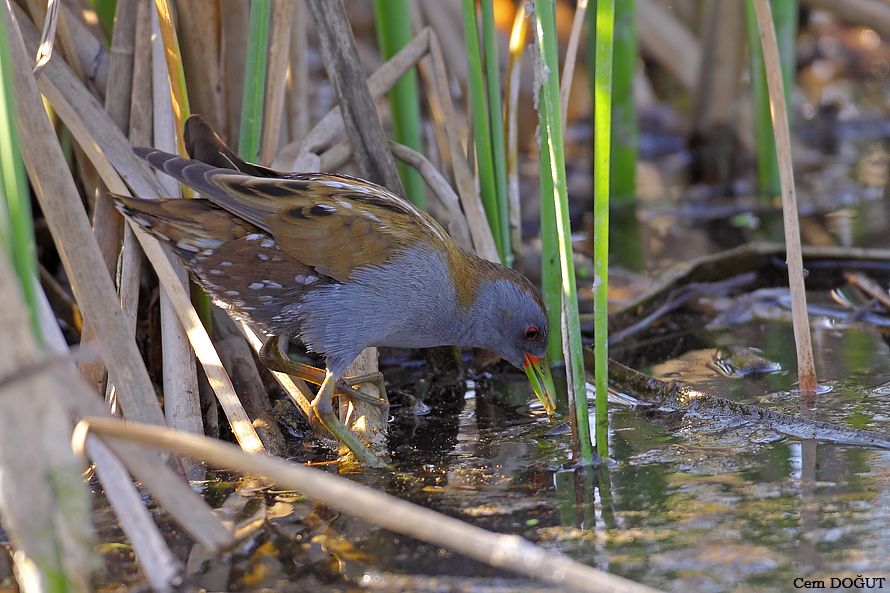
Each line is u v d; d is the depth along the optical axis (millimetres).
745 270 10562
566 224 6570
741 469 6738
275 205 6910
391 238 7215
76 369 7316
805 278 10484
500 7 15031
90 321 6160
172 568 5043
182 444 4676
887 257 10234
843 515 5984
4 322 4250
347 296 7191
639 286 10539
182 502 4914
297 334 7586
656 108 15641
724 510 6133
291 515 6348
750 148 14070
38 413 4340
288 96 9781
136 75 8242
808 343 7812
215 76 8664
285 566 5734
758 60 12414
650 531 5926
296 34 9617
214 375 7277
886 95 16281
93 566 5082
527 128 14344
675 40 14570
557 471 6887
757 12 7250
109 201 7973
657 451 7145
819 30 16984
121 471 5160
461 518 6211
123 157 7922
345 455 7406
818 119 15688
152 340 8344
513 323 8117
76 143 8414
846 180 13453
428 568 5680
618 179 12969
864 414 7508
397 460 7270
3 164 4543
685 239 11930
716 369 8758
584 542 5828
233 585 5543
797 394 8008
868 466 6652
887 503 6094
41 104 6137
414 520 4480
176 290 7477
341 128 9367
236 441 7574
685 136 14953
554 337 9000
